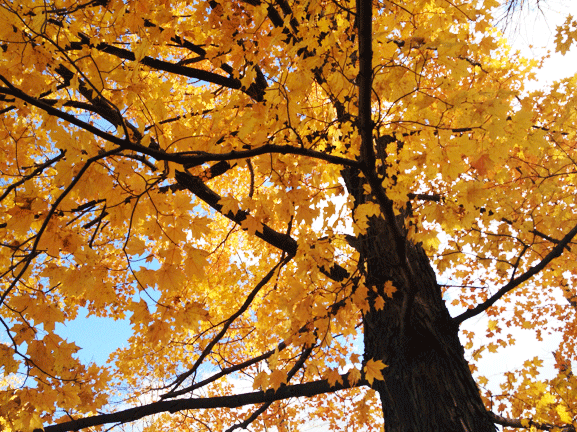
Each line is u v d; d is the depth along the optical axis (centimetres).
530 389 438
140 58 162
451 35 173
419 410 234
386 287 252
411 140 191
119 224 173
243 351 543
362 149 184
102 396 210
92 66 161
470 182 190
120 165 156
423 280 293
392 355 264
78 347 196
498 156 176
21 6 174
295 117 180
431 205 209
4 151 224
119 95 169
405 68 169
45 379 194
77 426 319
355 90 198
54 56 191
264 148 160
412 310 266
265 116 173
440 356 254
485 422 228
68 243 173
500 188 354
